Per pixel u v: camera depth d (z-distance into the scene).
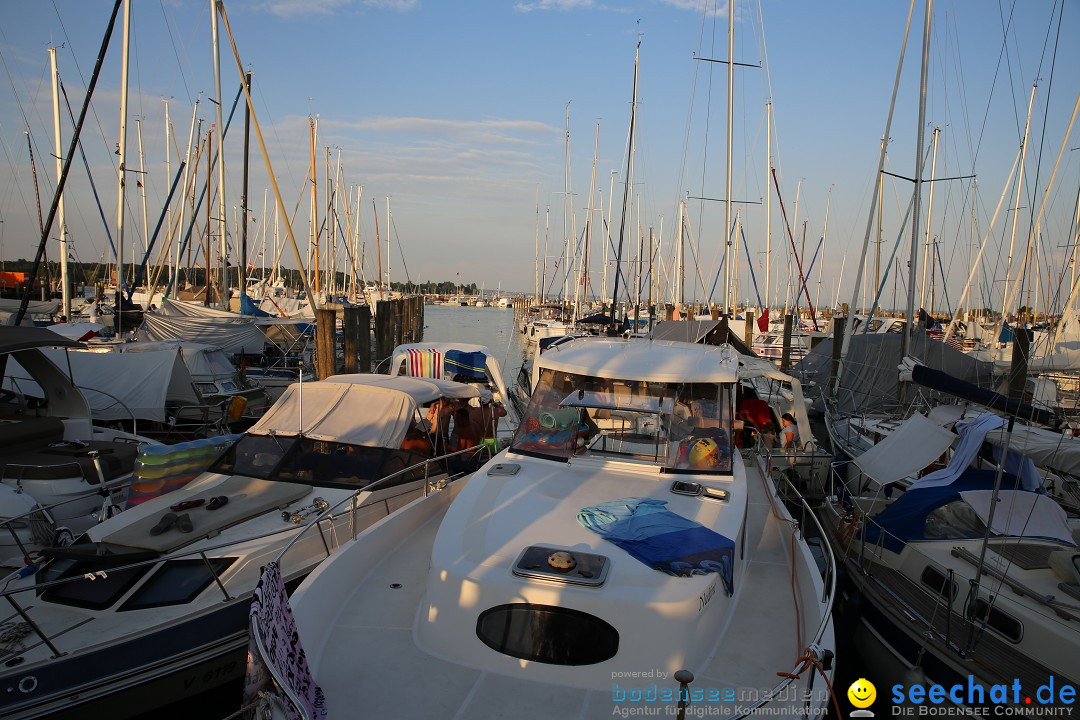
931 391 13.69
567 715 3.81
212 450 7.84
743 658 4.33
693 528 4.86
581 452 6.04
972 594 5.62
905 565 6.94
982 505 6.82
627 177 30.06
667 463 5.86
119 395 12.65
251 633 3.31
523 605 4.12
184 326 19.47
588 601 4.04
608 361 6.51
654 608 4.01
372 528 5.58
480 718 3.78
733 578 4.67
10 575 5.98
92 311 29.55
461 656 4.21
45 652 4.94
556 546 4.54
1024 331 11.09
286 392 8.85
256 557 6.07
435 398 9.09
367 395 8.65
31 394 11.71
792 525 5.99
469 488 5.40
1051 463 7.63
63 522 7.55
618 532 4.73
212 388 15.24
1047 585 5.90
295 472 7.62
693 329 17.84
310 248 39.38
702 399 6.17
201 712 5.76
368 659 4.25
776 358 31.66
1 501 7.04
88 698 4.94
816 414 17.83
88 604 5.46
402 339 29.95
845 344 16.91
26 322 21.92
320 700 3.77
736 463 5.98
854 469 10.92
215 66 23.08
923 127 15.53
